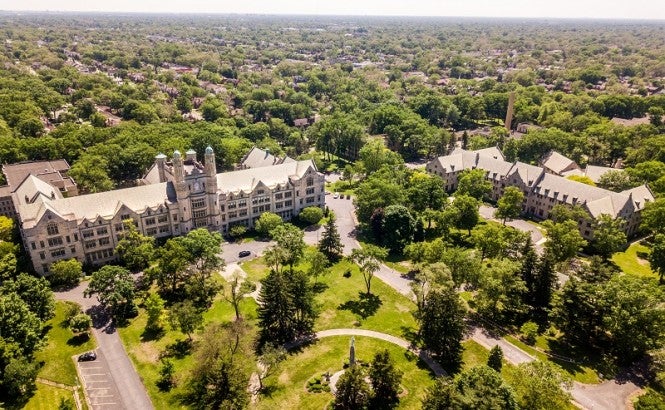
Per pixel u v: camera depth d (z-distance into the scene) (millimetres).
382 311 125625
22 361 92562
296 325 116125
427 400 83000
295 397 95625
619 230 157875
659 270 136625
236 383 90625
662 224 153750
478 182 191125
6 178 177500
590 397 95688
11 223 149625
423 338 113125
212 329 104500
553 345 111750
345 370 98000
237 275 123188
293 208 182875
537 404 82250
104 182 184375
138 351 107688
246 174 173250
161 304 114250
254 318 121125
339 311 125312
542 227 178375
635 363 105625
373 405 93500
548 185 184625
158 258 130000
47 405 91250
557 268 135750
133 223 147625
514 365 104375
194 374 94500
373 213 167875
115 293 115375
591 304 109750
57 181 172250
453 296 105438
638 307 103188
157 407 92562
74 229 136875
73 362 103375
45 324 115000
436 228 170250
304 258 143000
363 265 131875
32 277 112250
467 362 106000
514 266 119875
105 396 94625
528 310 122000
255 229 169250
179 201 153625
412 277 143375
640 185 185875
